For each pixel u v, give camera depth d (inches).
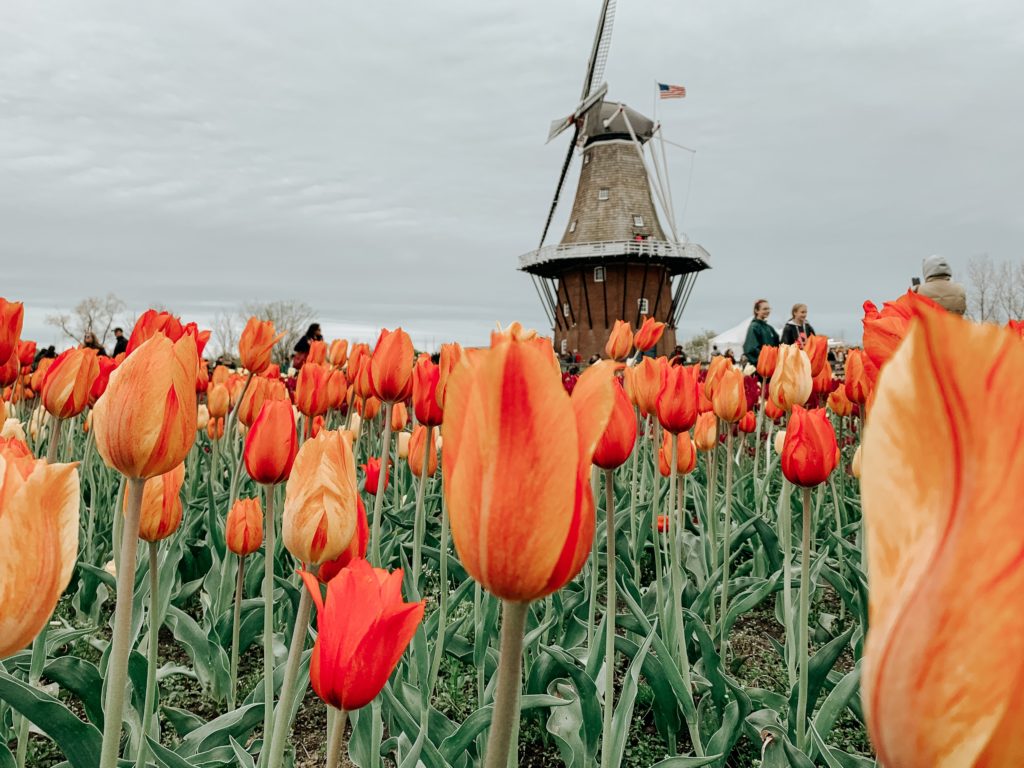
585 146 1942.7
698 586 187.5
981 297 2266.2
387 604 49.9
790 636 126.6
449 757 92.8
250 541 133.9
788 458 100.0
